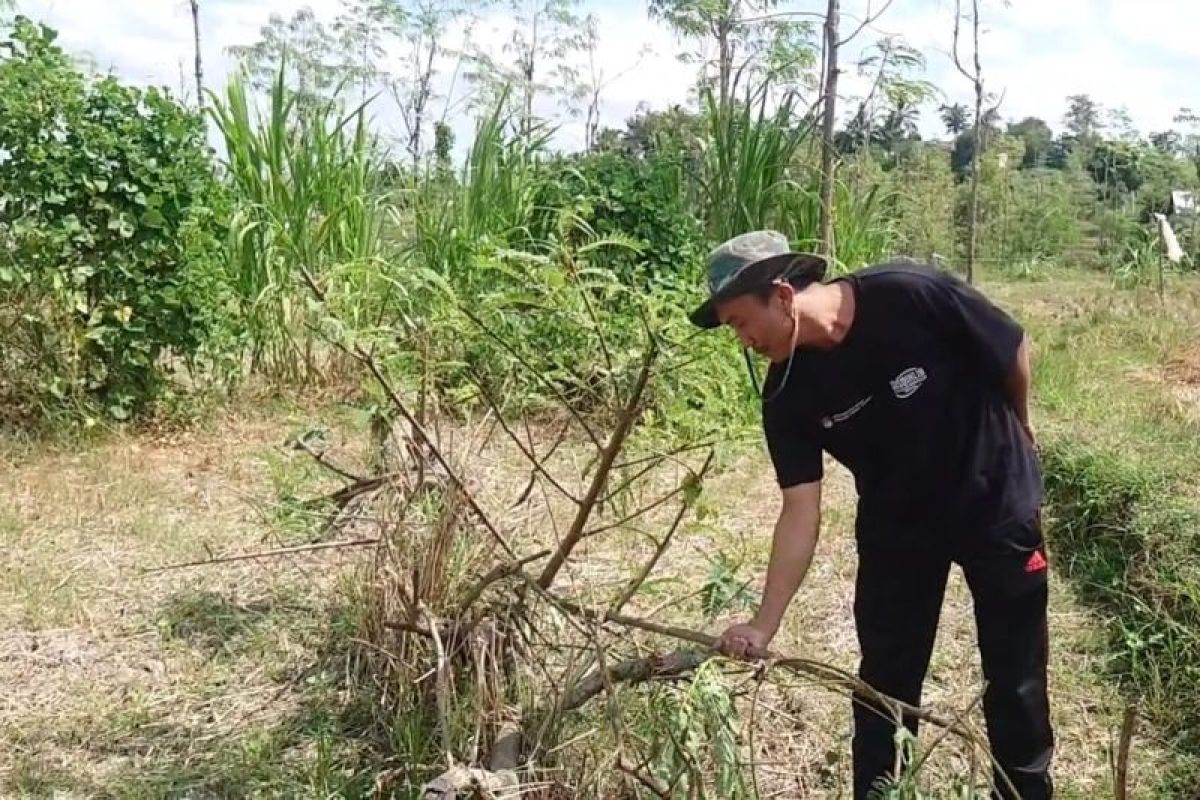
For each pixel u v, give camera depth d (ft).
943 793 10.58
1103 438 20.40
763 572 16.25
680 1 35.68
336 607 14.25
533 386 14.12
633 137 51.29
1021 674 9.68
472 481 13.67
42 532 17.37
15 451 21.12
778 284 8.61
